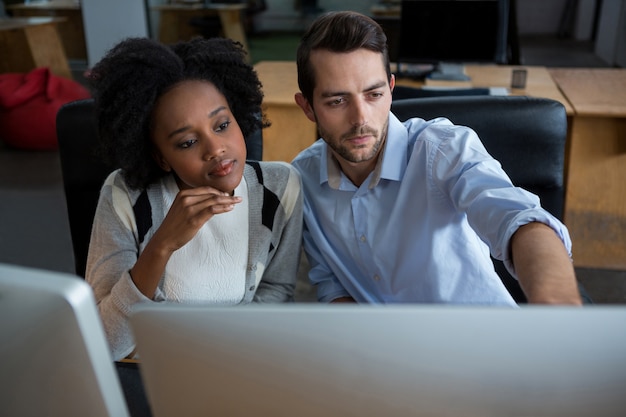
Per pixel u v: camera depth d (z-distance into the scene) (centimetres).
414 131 127
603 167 271
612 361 47
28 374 53
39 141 470
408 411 51
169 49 107
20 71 648
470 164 110
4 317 50
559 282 71
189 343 51
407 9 321
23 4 743
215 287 116
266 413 53
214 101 105
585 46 908
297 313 49
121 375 87
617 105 266
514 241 84
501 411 50
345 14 106
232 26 678
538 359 48
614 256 281
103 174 151
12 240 317
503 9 313
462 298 121
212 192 98
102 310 104
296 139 302
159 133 106
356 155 111
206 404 54
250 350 51
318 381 51
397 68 338
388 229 124
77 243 157
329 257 134
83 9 707
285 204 122
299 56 112
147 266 100
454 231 119
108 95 105
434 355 49
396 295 130
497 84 316
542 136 151
